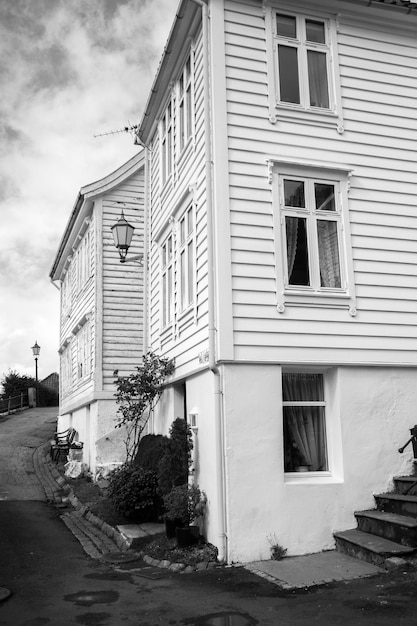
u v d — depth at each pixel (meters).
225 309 8.95
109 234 18.25
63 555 9.45
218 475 8.59
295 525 8.68
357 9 10.66
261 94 9.92
